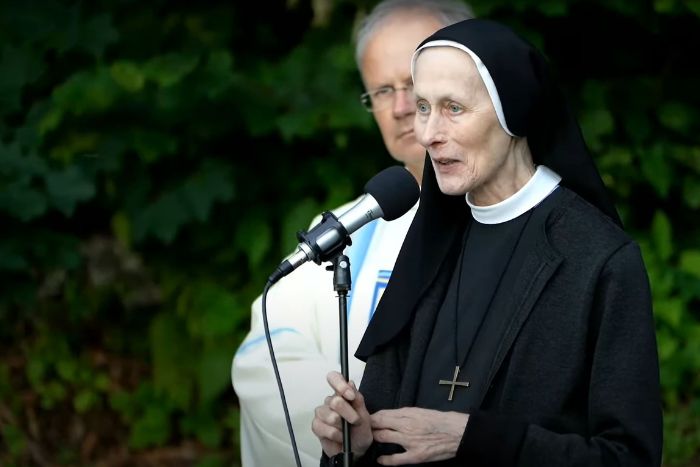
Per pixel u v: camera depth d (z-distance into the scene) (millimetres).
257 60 17688
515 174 8086
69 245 17281
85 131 16891
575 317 7641
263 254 17406
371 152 17141
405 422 7883
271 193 17828
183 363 18156
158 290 18734
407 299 8500
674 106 17734
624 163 17359
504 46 7742
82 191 16453
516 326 7777
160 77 16109
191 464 17828
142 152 16672
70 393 18531
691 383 17812
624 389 7469
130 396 18375
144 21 17500
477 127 7750
